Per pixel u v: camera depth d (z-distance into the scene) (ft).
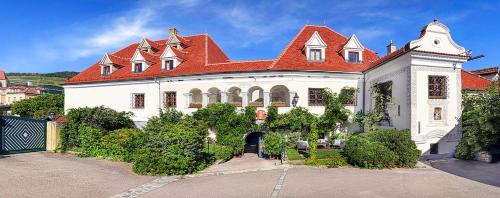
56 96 150.71
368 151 57.06
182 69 95.30
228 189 43.42
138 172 54.80
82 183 45.34
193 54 101.76
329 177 49.52
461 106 67.72
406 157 57.00
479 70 106.52
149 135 59.00
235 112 81.76
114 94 100.89
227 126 79.97
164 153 55.42
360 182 45.70
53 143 75.66
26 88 313.94
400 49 67.46
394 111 70.03
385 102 74.02
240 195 40.04
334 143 75.00
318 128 80.23
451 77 66.23
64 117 83.97
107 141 69.15
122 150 66.33
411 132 62.69
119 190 42.93
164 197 39.65
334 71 83.76
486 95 66.03
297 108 80.18
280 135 71.05
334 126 82.23
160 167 54.13
